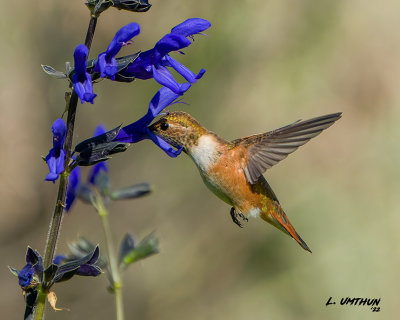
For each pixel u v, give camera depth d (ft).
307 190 47.21
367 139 48.80
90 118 41.29
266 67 43.55
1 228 40.93
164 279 41.65
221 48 41.57
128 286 40.83
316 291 44.27
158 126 21.97
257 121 43.19
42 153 42.29
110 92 41.14
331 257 45.09
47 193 41.98
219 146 22.62
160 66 17.97
